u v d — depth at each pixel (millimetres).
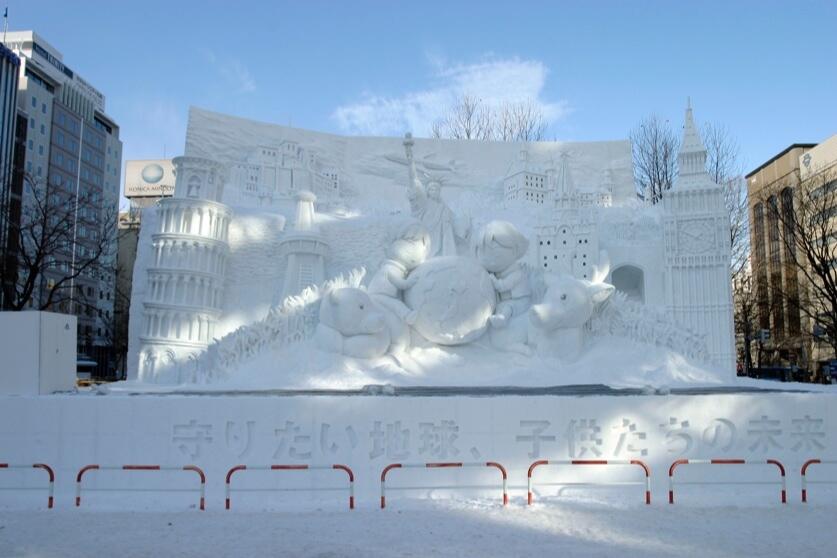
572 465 11422
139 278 27906
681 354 20328
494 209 32438
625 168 35281
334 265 28188
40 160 73625
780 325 59094
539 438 11453
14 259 40938
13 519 9406
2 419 11117
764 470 11438
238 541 8172
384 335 19125
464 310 19391
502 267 20719
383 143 34344
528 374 18547
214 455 11125
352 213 30844
